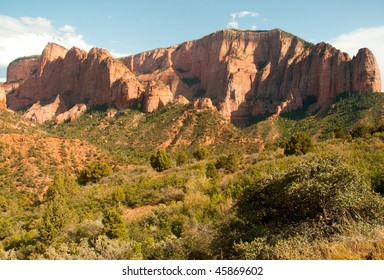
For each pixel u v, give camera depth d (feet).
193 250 40.16
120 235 56.95
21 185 159.22
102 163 154.92
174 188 91.71
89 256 44.45
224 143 279.90
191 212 64.08
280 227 34.37
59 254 48.80
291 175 35.91
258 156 130.11
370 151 80.02
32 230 72.18
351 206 31.30
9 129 219.61
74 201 102.47
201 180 90.17
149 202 88.48
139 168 173.47
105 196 101.71
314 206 33.32
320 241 26.76
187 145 290.97
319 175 32.89
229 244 36.73
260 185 39.17
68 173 181.88
